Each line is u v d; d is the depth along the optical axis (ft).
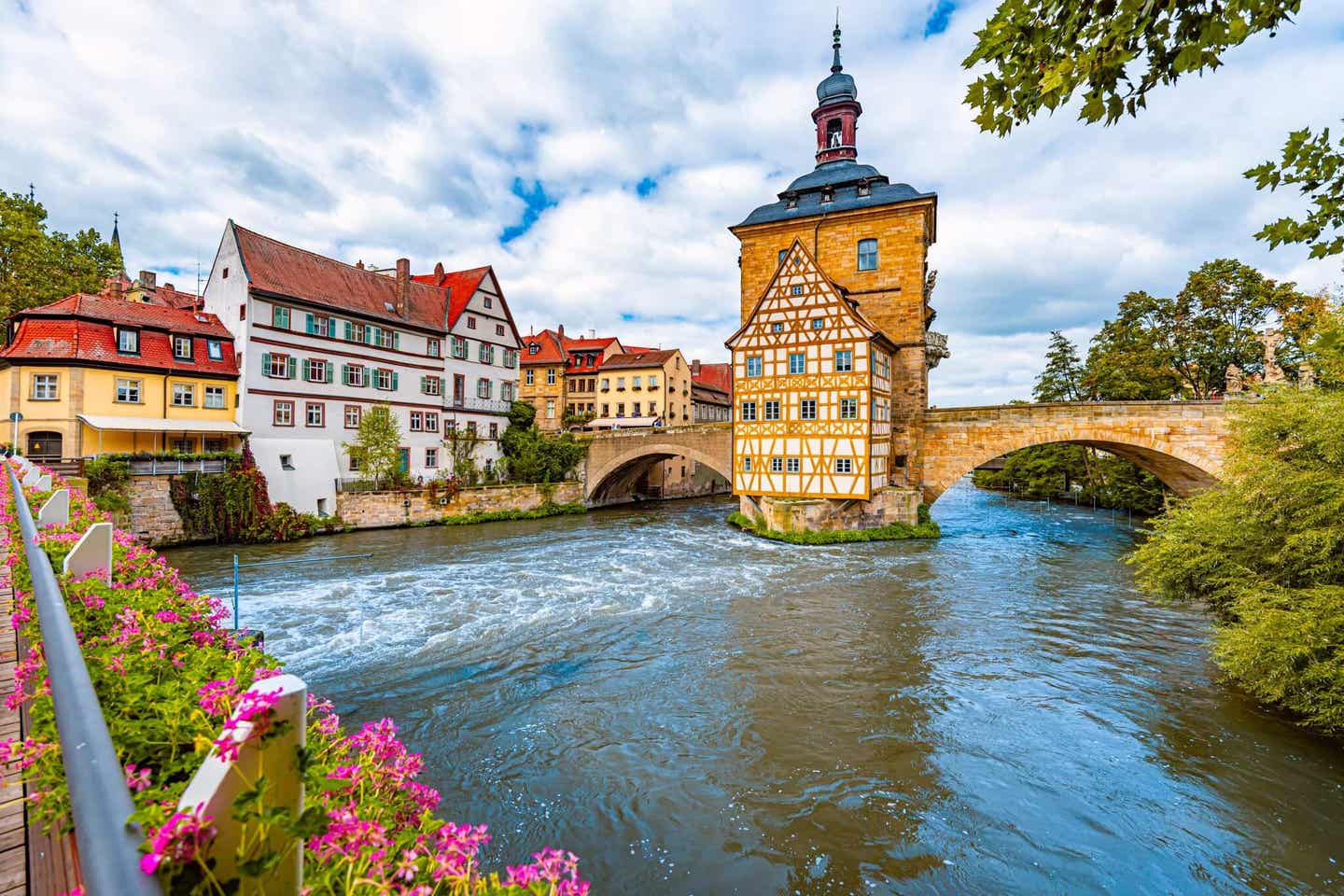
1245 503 31.24
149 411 76.43
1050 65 8.63
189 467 73.31
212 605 14.28
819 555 73.26
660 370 177.88
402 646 40.14
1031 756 27.14
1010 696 33.22
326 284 98.43
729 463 109.81
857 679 35.58
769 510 86.28
